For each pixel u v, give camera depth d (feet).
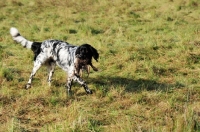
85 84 30.71
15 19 61.41
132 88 32.30
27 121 26.07
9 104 28.78
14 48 44.88
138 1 75.61
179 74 36.24
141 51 42.88
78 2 75.36
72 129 23.20
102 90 31.19
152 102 29.01
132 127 23.77
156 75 35.91
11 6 70.33
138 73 36.37
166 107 27.71
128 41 48.21
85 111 27.14
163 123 25.17
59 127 24.13
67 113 26.27
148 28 54.70
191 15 64.08
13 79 34.17
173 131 22.63
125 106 28.48
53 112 27.50
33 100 29.27
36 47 33.01
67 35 51.42
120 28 53.21
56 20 60.03
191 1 70.74
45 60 32.58
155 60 40.14
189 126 22.41
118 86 32.42
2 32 52.49
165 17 61.31
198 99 29.94
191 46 44.29
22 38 33.63
